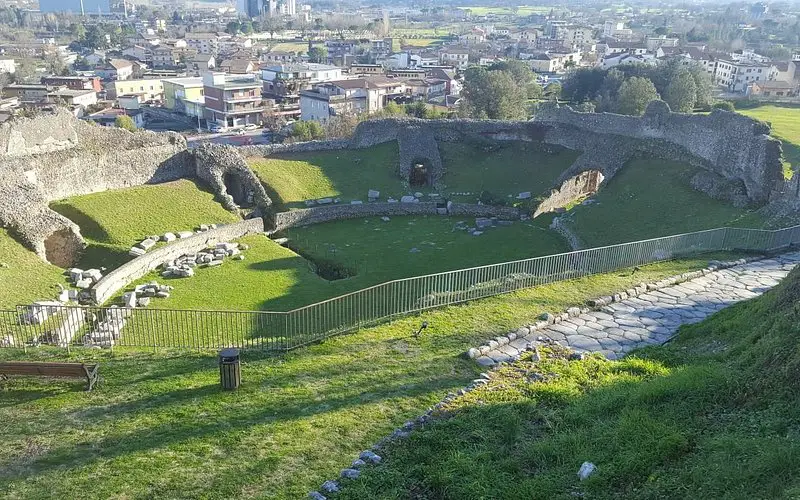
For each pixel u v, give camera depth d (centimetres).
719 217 4103
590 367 1711
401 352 1906
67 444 1432
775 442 1097
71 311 2930
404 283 2902
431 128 6259
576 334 2011
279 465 1330
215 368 1852
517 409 1460
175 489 1256
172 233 4256
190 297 3459
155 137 5062
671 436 1209
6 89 13050
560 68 19075
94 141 4781
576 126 6009
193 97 13800
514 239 4669
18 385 1725
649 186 4931
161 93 15950
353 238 4741
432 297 2403
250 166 5425
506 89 8825
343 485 1224
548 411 1454
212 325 2736
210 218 4638
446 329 2078
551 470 1213
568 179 5547
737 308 2067
